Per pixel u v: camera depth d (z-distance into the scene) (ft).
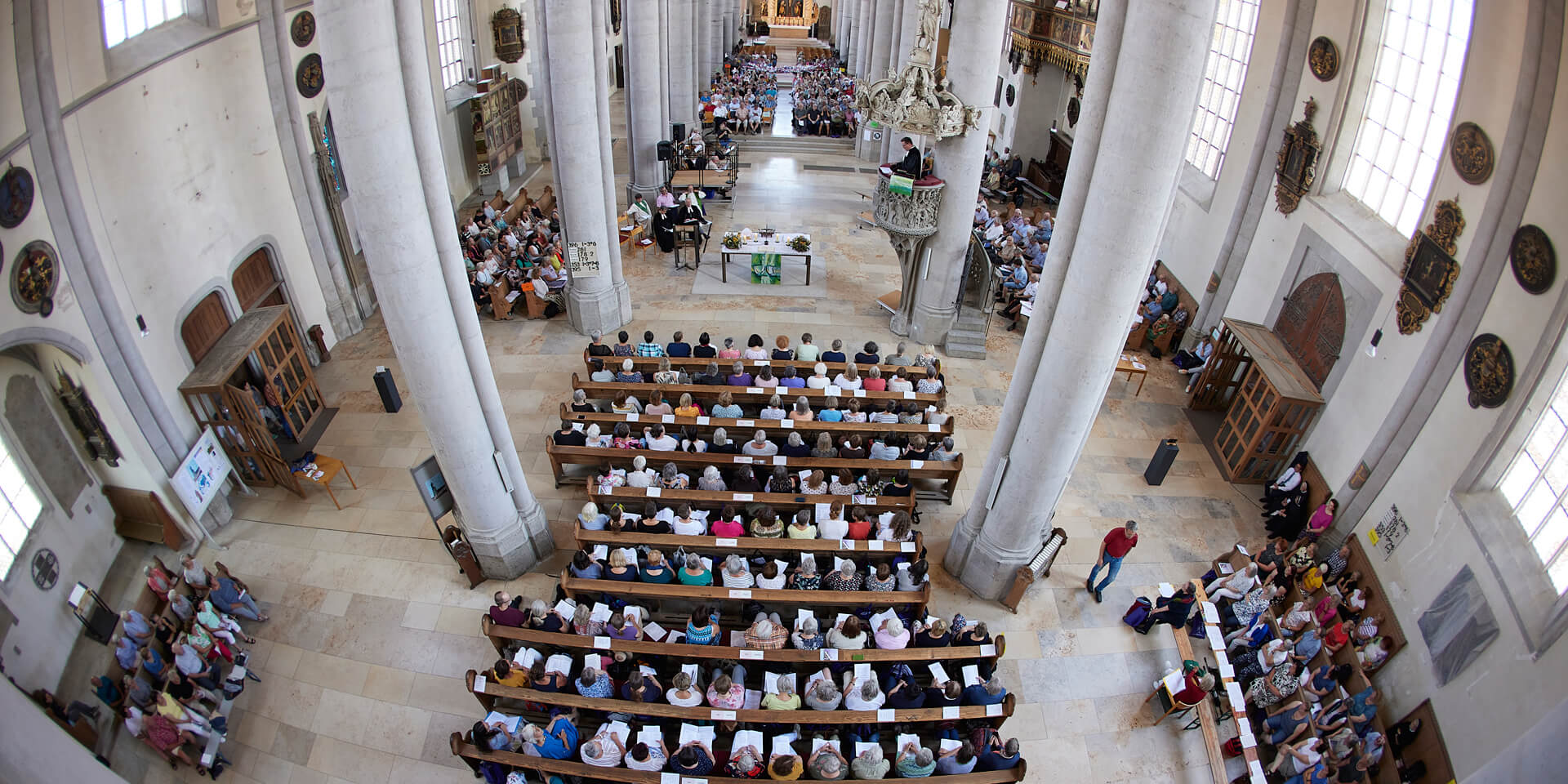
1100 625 36.55
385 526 39.73
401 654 33.86
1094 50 26.17
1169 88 23.91
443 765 30.19
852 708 29.14
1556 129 27.14
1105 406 51.37
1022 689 33.60
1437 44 36.06
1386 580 34.30
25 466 30.96
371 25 23.67
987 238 68.18
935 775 27.81
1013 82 89.56
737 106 101.19
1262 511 43.62
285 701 32.04
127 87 34.71
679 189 75.25
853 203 80.38
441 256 28.99
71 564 32.89
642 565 33.83
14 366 30.58
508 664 29.09
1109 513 42.78
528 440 45.39
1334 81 42.57
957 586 38.29
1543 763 13.47
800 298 61.41
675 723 30.32
